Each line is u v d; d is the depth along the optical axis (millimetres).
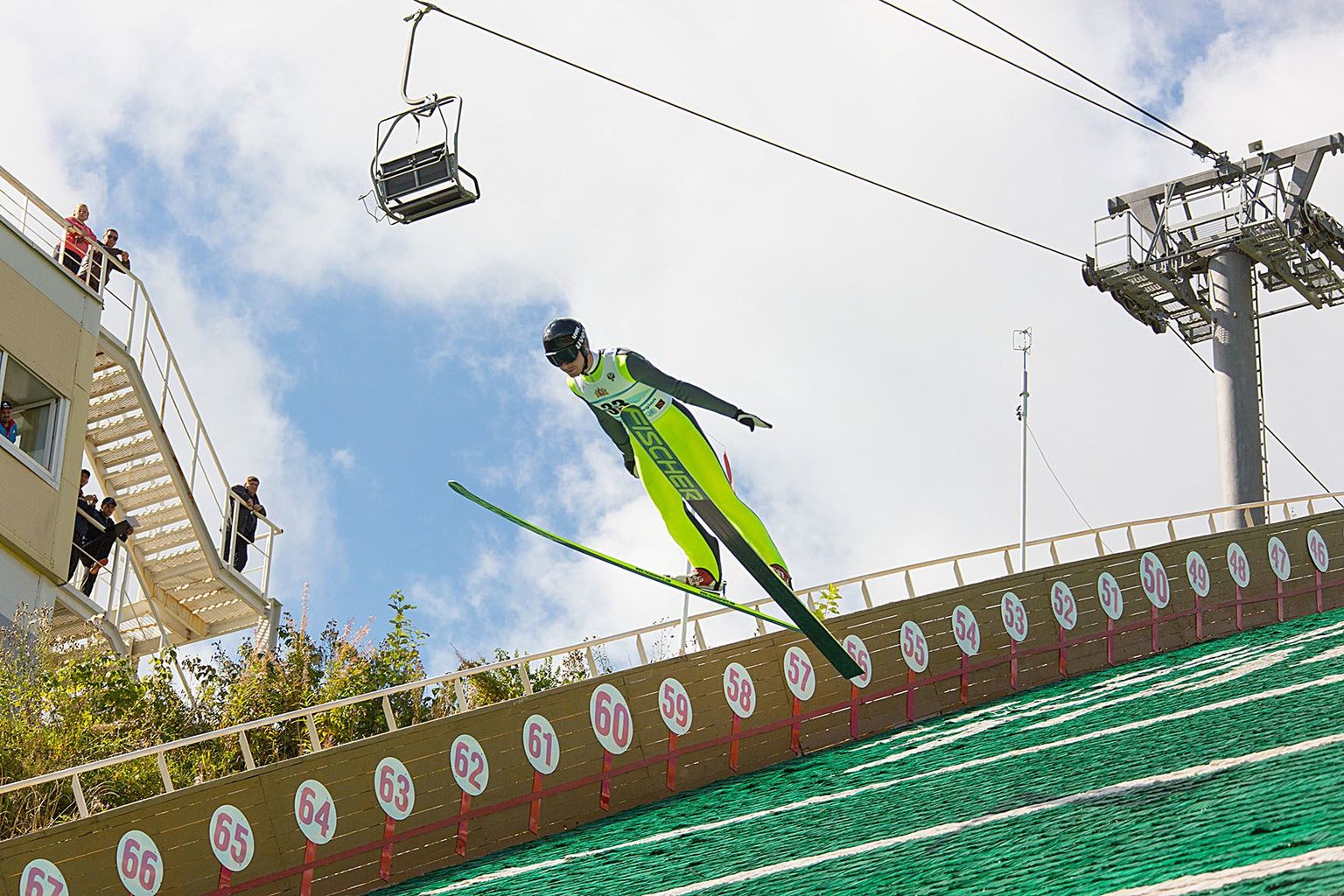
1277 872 8070
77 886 13109
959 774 14156
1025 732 15398
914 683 17203
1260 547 19516
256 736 18234
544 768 15188
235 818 13789
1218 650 17938
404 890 13867
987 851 10883
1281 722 13266
